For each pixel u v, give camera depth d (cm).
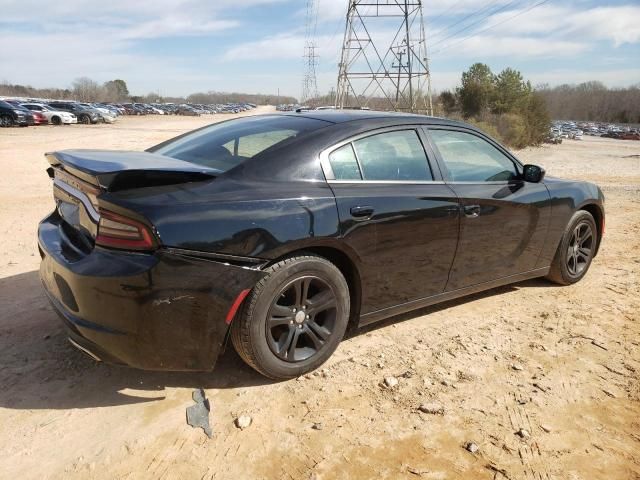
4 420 252
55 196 329
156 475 219
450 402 274
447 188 346
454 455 234
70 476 218
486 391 286
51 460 227
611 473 224
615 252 581
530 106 4950
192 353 255
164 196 250
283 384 289
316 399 275
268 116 367
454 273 357
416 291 340
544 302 420
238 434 246
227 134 338
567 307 409
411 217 319
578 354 331
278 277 268
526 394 284
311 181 291
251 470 222
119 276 236
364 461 229
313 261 281
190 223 244
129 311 239
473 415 264
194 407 265
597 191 466
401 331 359
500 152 397
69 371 297
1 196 888
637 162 2722
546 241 419
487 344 342
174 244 239
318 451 235
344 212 291
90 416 257
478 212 357
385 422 257
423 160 345
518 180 401
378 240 306
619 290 451
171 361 254
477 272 373
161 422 254
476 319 383
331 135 310
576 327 372
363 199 301
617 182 1430
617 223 753
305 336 298
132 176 246
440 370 307
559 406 273
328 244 285
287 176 286
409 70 3912
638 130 10769
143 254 239
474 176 370
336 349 329
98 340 247
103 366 303
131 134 2764
